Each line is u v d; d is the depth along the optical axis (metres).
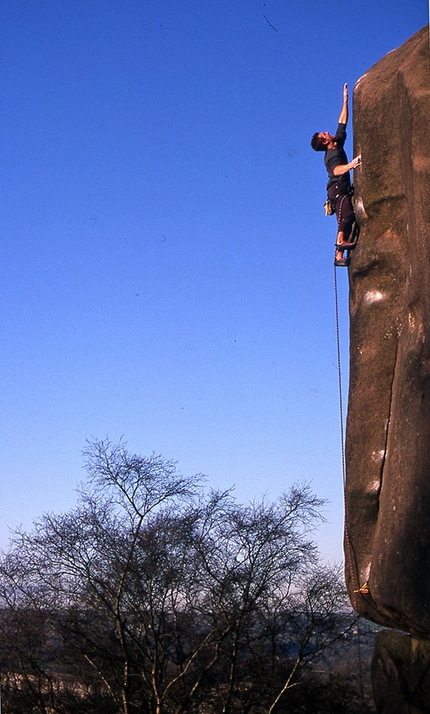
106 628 15.24
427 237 7.47
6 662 15.05
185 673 14.43
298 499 15.67
